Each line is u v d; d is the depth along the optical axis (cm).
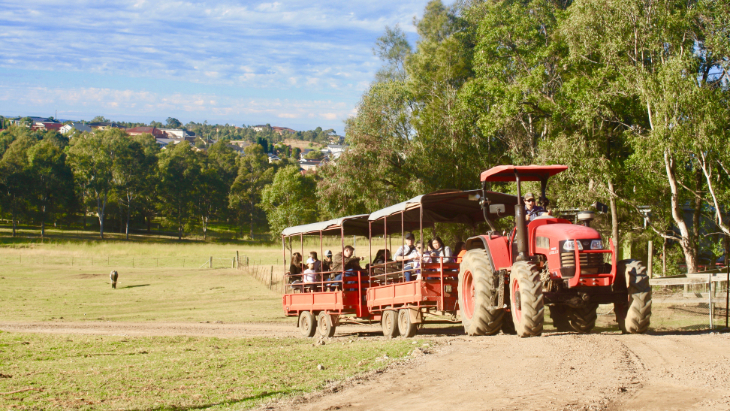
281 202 9525
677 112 2481
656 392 604
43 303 3067
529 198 1154
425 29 5409
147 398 703
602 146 3177
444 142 4212
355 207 4484
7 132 17938
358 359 943
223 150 16275
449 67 4656
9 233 10794
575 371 721
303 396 692
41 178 11050
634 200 3002
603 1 2703
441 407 602
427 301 1273
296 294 1802
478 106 3778
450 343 1018
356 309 1582
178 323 2211
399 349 1015
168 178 12094
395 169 4366
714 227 3534
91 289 3856
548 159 3030
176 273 5044
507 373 736
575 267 991
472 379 719
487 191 1255
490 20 3662
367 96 4500
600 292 1028
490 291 1085
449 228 1814
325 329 1612
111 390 759
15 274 4972
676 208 2709
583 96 2902
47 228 12044
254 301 3152
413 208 1353
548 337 997
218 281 4350
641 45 2675
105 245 8300
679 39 2631
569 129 3312
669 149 2486
